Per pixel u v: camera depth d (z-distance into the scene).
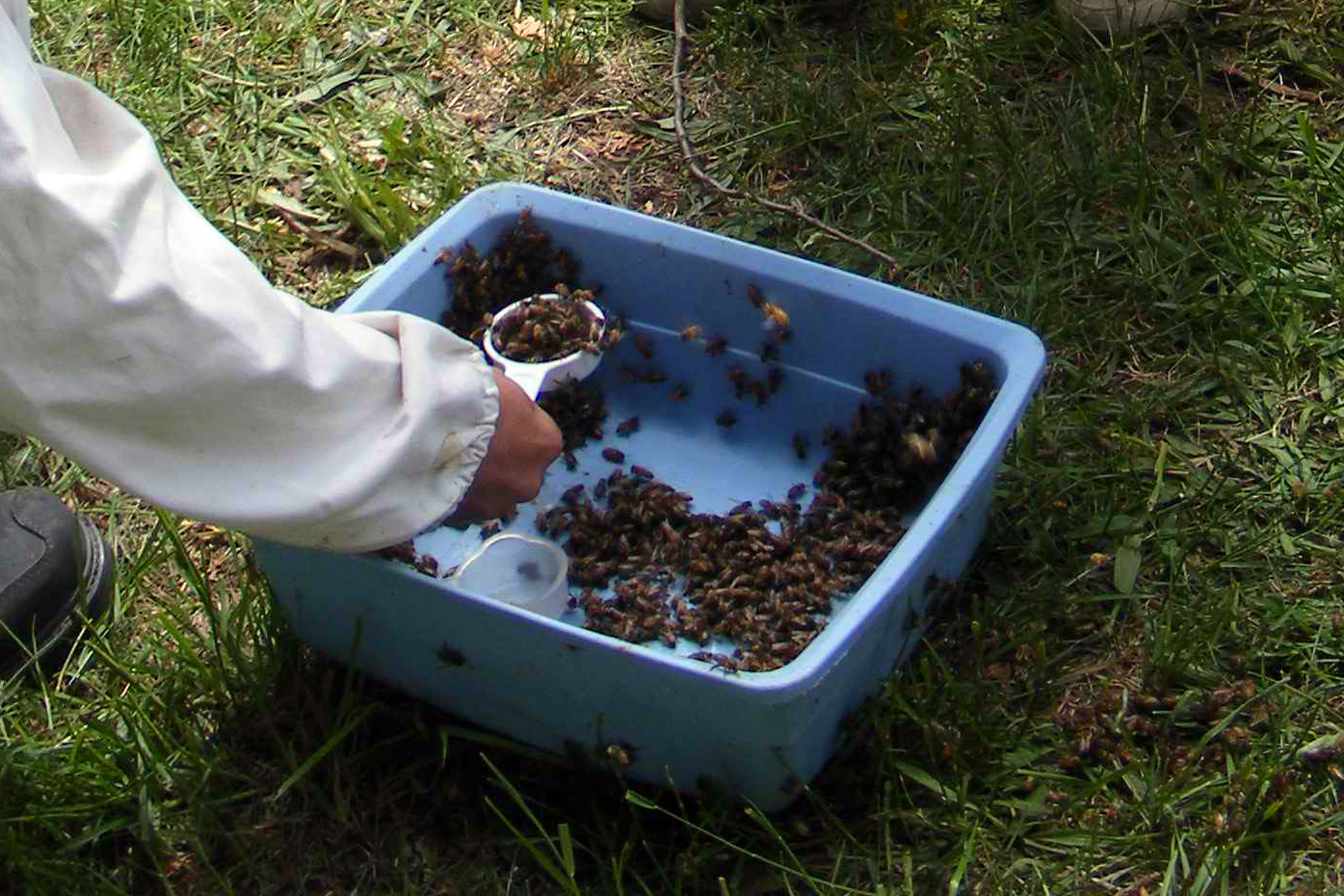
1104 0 2.95
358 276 2.74
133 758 1.94
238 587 2.21
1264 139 2.78
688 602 2.12
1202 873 1.75
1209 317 2.48
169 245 1.37
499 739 1.93
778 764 1.74
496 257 2.38
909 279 2.62
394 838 1.90
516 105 3.05
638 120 3.00
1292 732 1.92
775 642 2.00
